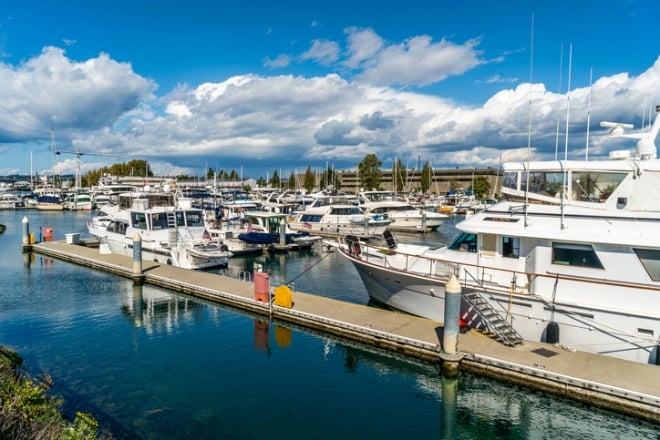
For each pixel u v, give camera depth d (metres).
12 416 7.21
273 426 9.52
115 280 22.73
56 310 17.72
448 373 11.37
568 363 10.76
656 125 12.62
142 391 10.96
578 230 11.67
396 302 15.78
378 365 12.65
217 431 9.25
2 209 76.75
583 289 11.54
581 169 12.37
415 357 12.41
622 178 11.95
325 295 21.19
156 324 16.03
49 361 12.70
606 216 11.64
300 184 129.50
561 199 11.95
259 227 35.53
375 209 46.75
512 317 12.50
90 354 13.25
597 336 11.38
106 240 30.81
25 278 23.25
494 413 10.27
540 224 12.29
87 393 10.80
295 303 16.73
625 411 9.39
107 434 8.78
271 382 11.56
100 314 17.22
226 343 14.20
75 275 23.94
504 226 12.76
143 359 12.91
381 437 9.23
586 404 9.81
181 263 25.03
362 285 23.30
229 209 49.28
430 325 13.92
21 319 16.53
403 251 17.09
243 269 27.55
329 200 45.97
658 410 9.05
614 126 12.88
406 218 46.69
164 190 32.09
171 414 9.91
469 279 13.58
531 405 10.42
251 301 17.17
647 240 10.83
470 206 70.62
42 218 60.97
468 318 13.50
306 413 10.09
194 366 12.48
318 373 12.11
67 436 7.10
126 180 78.06
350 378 11.84
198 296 19.44
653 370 10.35
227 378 11.74
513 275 12.85
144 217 26.97
